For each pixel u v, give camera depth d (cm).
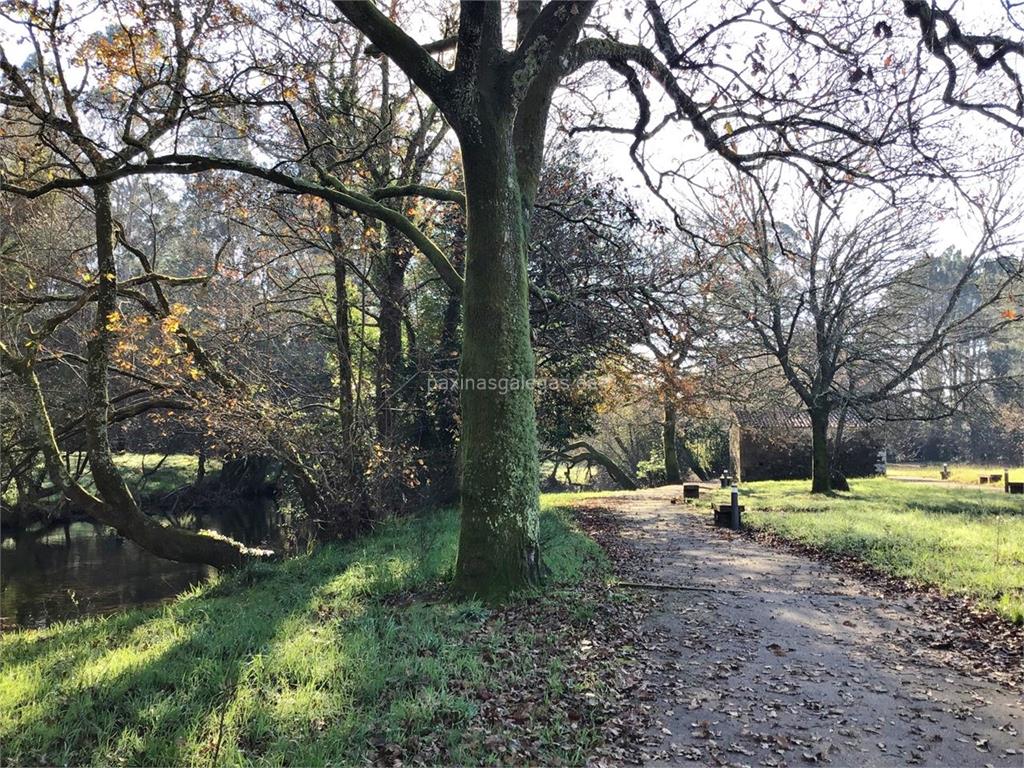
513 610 754
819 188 1000
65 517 2406
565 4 766
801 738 488
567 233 1599
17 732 482
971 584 890
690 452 4309
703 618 789
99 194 1212
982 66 857
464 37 728
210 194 1652
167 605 1089
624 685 576
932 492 2333
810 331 2500
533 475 834
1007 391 2780
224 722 480
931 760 457
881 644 701
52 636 920
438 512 1725
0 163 1166
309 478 1452
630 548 1305
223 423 1297
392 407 1622
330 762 424
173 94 995
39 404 1249
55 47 931
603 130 1184
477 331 819
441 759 435
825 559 1160
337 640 662
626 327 1427
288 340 1908
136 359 1546
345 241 1493
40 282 1445
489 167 802
